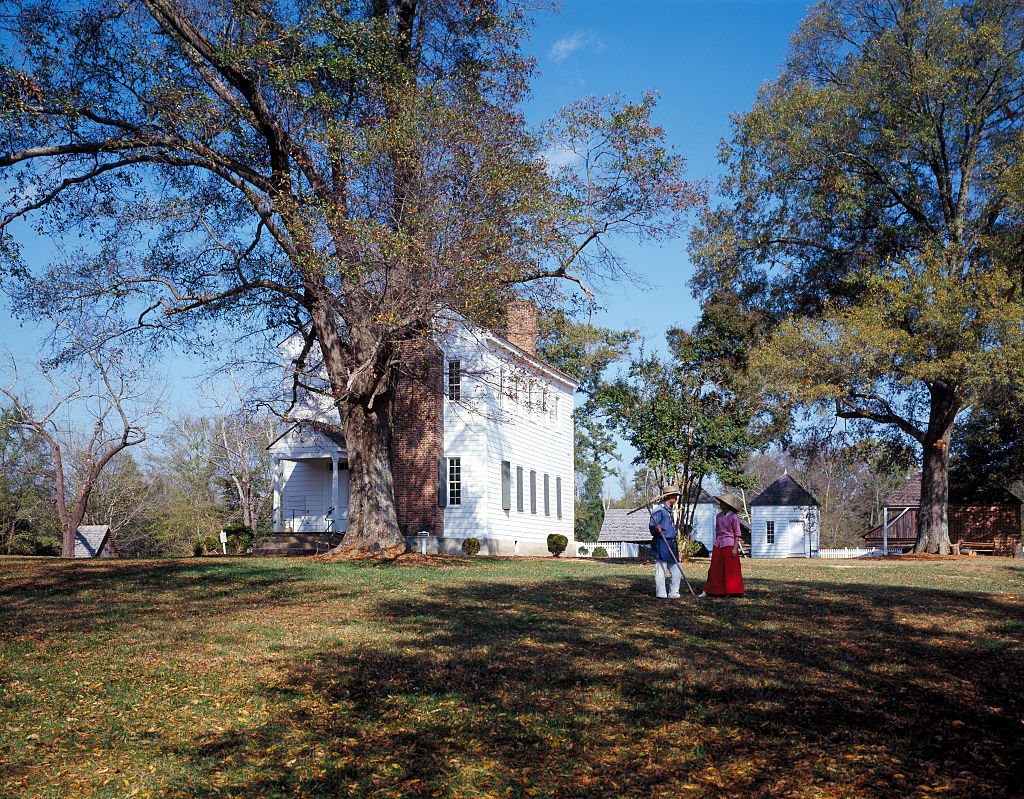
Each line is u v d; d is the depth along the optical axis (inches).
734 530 521.3
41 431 1616.6
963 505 1670.8
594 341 1638.8
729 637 377.4
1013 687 289.7
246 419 862.5
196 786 197.6
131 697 275.6
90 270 713.6
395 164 674.8
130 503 2247.8
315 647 354.6
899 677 304.0
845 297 1267.2
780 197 1210.6
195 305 733.9
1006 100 1152.8
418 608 469.7
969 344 1011.9
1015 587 633.6
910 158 1177.4
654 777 204.1
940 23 1111.6
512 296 722.2
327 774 205.9
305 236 645.3
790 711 260.2
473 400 1107.3
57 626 409.1
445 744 228.5
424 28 775.1
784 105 1165.7
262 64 646.5
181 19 641.6
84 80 624.1
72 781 200.7
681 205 734.5
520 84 747.4
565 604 483.8
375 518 839.1
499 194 666.8
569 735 235.8
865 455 1318.9
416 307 685.3
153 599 509.4
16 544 2046.0
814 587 592.7
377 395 853.2
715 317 972.6
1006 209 1131.3
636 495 3826.3
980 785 197.2
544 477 1459.2
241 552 1326.3
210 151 658.8
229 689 286.0
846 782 199.8
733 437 896.3
